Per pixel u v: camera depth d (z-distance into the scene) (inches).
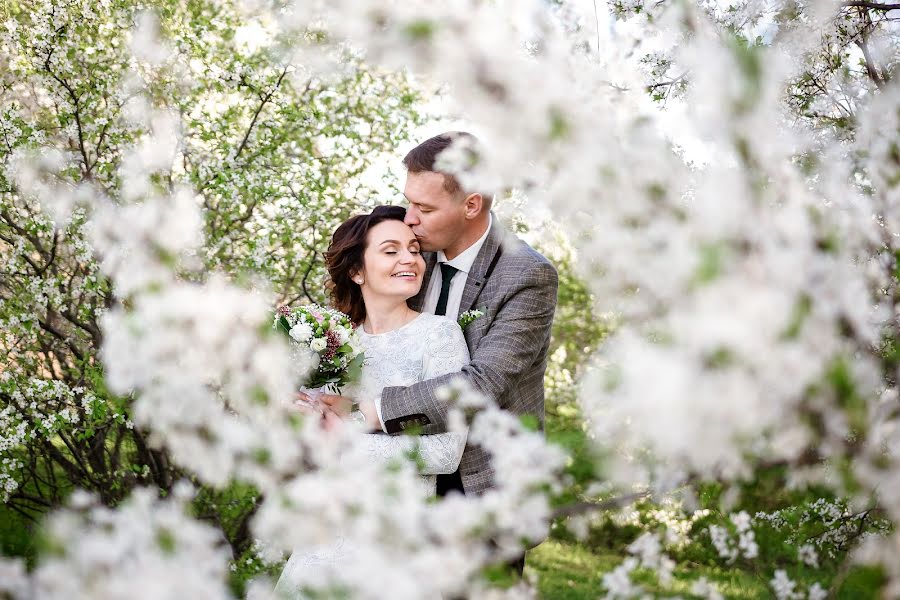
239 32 190.9
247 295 67.9
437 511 61.0
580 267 49.4
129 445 202.8
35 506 203.0
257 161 195.2
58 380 185.3
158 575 51.0
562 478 67.2
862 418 42.0
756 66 42.6
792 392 39.2
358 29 44.9
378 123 211.2
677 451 43.1
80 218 158.1
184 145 194.7
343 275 121.3
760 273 39.0
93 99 177.6
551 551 278.4
